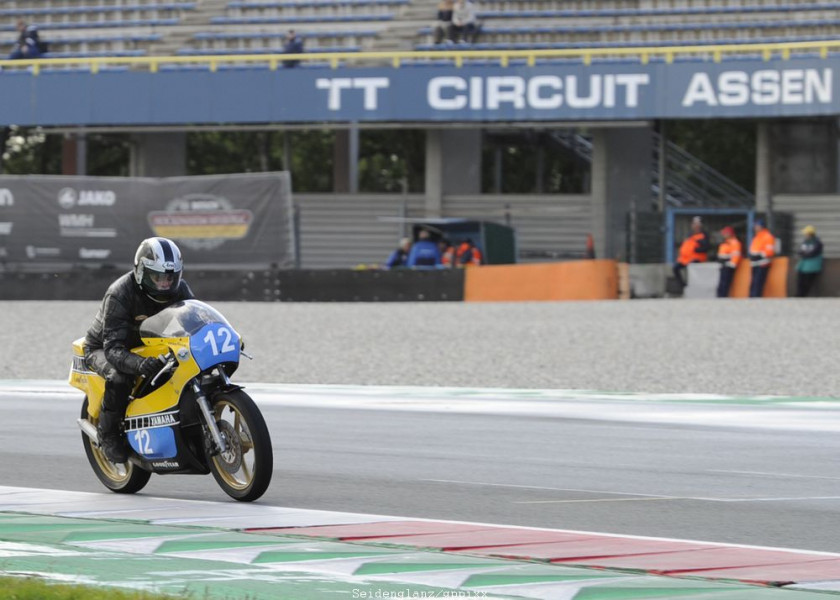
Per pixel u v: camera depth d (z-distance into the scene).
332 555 21.00
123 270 91.00
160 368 25.50
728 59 97.19
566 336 66.38
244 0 121.88
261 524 24.02
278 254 89.38
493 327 70.75
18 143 147.62
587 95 98.94
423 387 50.12
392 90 101.38
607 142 105.25
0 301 90.81
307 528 23.58
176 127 106.94
